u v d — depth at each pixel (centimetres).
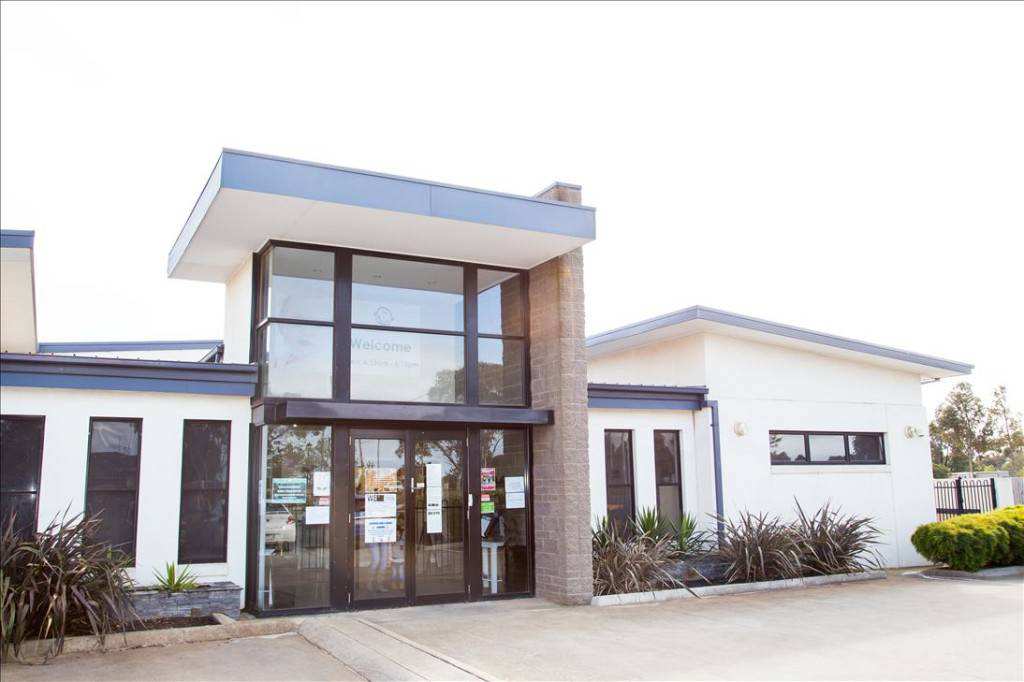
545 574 1139
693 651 812
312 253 1070
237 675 711
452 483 1112
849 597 1173
